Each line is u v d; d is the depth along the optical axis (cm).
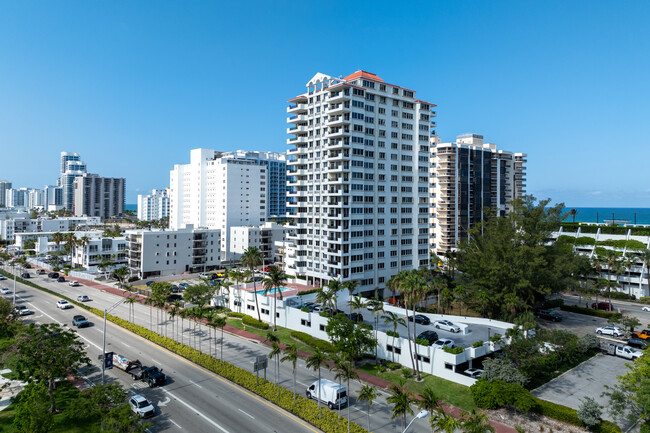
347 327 5997
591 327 8394
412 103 12088
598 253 12100
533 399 4688
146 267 13712
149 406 4678
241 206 18875
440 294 8862
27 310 9038
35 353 4606
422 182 12325
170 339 7150
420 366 5988
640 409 4512
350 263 10394
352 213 10475
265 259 16650
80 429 4328
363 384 5509
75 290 12006
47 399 4544
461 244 10019
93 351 6731
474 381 5372
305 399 4881
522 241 9062
